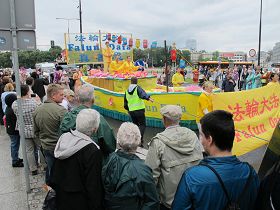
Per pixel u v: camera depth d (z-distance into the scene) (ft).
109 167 8.77
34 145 19.42
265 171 7.23
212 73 93.15
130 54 75.97
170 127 10.57
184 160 10.00
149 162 10.19
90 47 75.10
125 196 8.42
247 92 21.72
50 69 135.74
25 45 15.93
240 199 6.45
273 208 5.95
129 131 8.93
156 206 8.66
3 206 15.26
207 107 20.61
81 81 46.98
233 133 6.79
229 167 6.53
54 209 10.23
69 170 9.09
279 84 23.24
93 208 8.83
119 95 35.24
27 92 18.71
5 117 20.72
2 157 23.16
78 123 9.52
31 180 18.62
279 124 7.40
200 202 6.37
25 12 15.71
